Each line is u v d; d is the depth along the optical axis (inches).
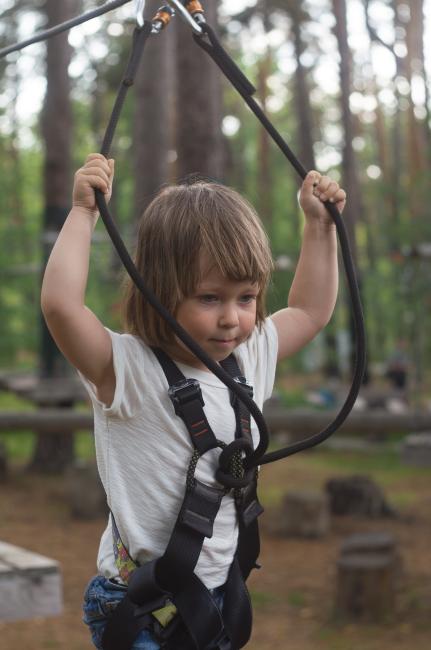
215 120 407.5
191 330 92.0
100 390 94.7
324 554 384.8
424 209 796.6
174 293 91.5
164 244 91.9
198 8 98.8
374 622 298.4
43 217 573.9
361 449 708.7
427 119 1047.0
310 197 106.1
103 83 1189.1
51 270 91.7
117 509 94.7
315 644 281.3
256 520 98.4
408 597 318.7
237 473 94.0
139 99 577.3
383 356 1145.4
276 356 105.3
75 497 449.4
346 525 442.3
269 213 1146.0
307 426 474.6
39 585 174.1
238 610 96.7
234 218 92.4
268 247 95.7
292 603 318.7
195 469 93.4
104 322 537.6
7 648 271.1
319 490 536.7
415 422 465.7
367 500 461.7
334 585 335.3
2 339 729.0
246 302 93.8
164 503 93.8
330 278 109.6
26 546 389.7
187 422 92.9
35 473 569.9
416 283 696.4
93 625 99.6
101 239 567.8
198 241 90.4
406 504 497.7
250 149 1943.9
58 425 492.1
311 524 412.8
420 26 1108.5
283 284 591.2
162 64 577.6
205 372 96.2
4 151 1496.1
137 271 87.8
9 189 996.6
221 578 97.0
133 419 94.1
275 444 711.7
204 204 92.5
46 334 561.9
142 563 94.8
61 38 573.9
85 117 1569.9
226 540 96.7
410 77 1104.8
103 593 97.4
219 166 409.1
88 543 398.6
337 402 664.4
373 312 904.9
